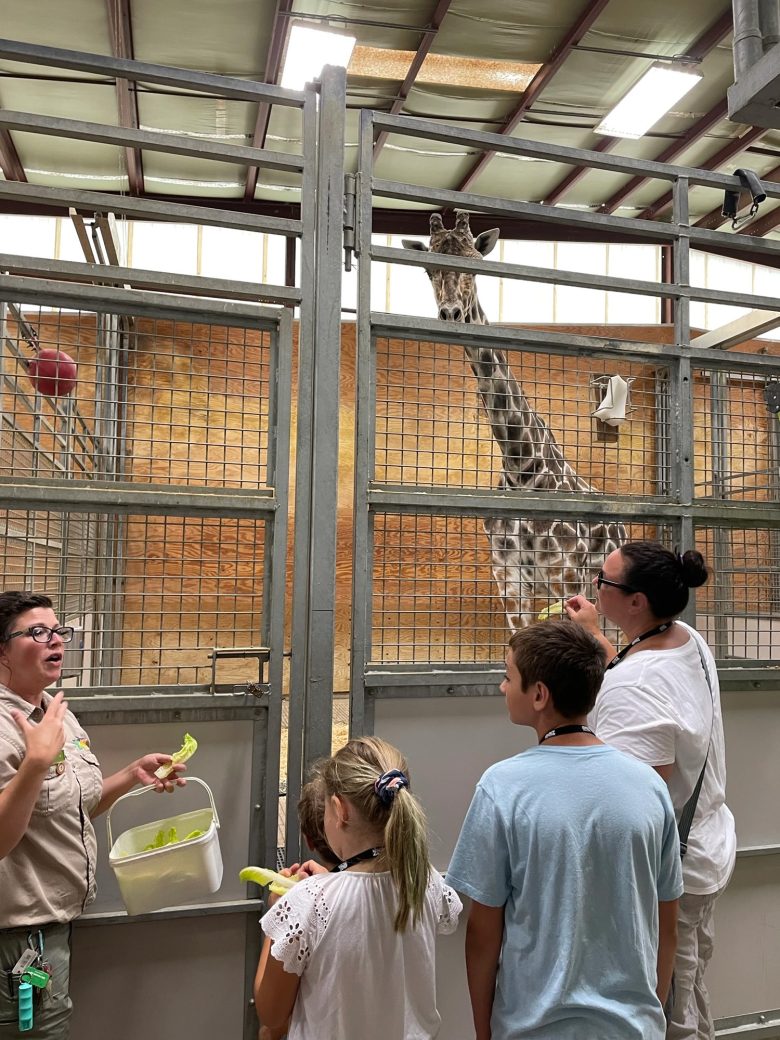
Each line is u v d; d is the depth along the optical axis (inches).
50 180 276.1
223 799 77.5
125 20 198.5
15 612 63.8
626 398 102.3
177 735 76.7
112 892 74.1
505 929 53.9
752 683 98.3
